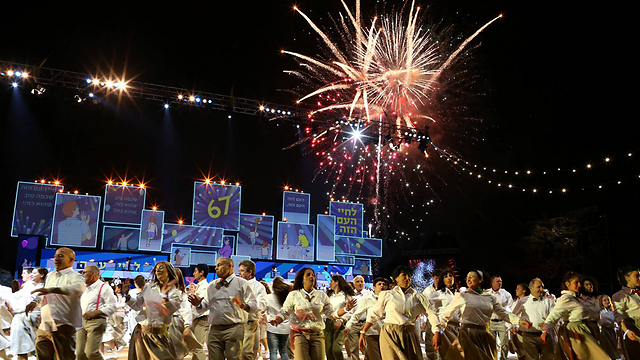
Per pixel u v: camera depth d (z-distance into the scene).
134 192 20.34
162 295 6.09
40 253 17.55
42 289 5.91
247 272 7.66
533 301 8.65
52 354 6.25
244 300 6.25
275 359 7.89
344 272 21.92
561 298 7.05
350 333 8.21
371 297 7.96
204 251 20.45
